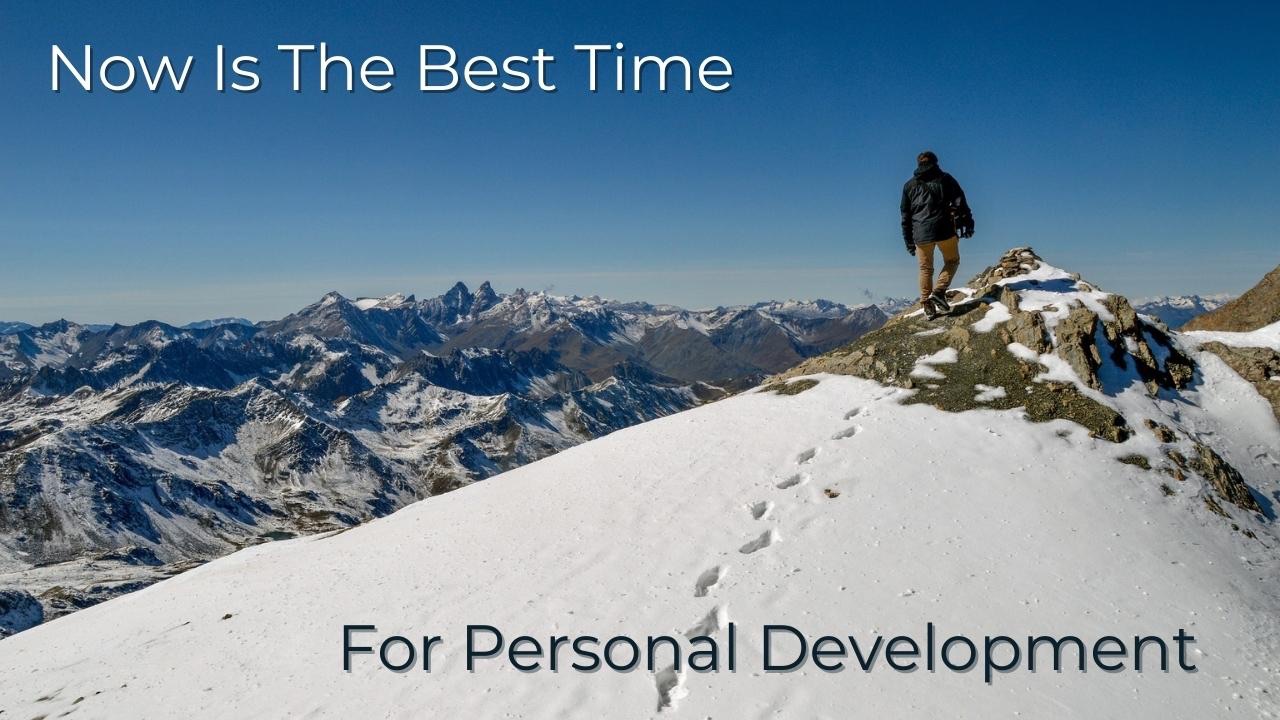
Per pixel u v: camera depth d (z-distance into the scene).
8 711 18.03
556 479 22.95
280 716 14.52
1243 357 22.75
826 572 15.64
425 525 23.17
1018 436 19.48
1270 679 12.72
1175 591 14.74
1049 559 15.57
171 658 18.55
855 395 23.00
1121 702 12.23
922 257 24.30
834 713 12.17
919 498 17.70
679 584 15.95
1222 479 18.42
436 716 13.48
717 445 21.84
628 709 12.78
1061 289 24.44
